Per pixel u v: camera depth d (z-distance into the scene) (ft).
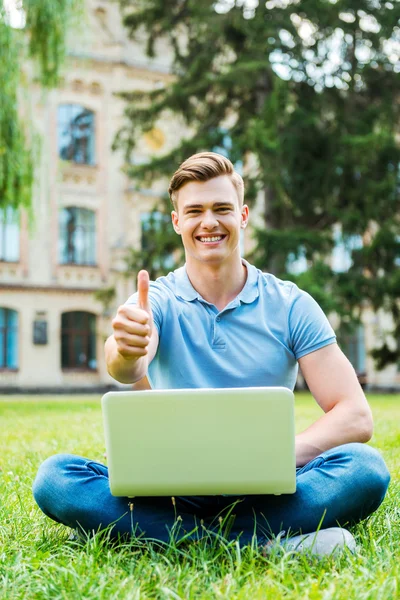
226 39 53.78
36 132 42.19
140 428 6.28
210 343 7.79
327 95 55.57
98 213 80.69
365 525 7.70
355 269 55.26
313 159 54.44
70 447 16.69
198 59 53.62
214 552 6.57
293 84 55.21
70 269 78.64
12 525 8.23
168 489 6.34
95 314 79.77
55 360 77.10
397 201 56.29
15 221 42.47
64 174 79.05
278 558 6.33
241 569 5.99
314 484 6.91
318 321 7.85
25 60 41.37
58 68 41.42
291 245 50.83
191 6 53.52
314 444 7.24
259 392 6.15
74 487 7.13
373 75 56.70
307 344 7.77
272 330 7.86
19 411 34.91
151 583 5.78
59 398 60.34
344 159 53.06
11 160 39.88
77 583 5.68
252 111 54.70
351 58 56.80
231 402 6.17
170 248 54.54
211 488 6.30
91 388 77.82
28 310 76.43
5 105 39.37
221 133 54.44
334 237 56.24
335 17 53.26
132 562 6.23
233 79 50.93
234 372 7.68
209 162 7.82
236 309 7.85
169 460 6.29
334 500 6.88
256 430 6.20
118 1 58.29
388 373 88.38
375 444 16.74
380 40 55.52
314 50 54.95
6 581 5.88
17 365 75.92
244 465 6.24
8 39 38.60
